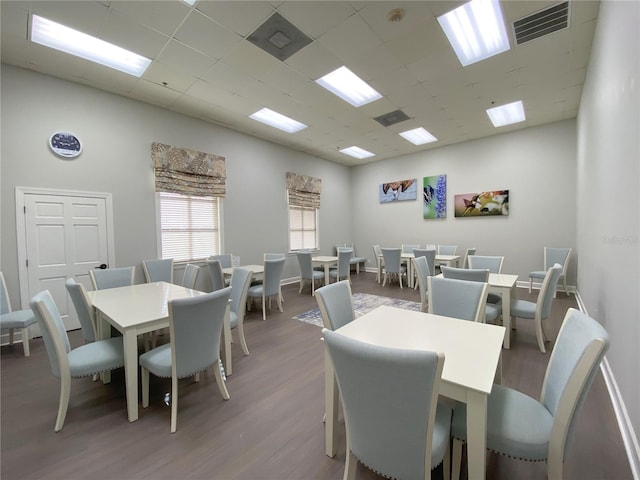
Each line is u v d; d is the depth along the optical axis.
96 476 1.44
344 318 1.93
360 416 1.06
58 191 3.48
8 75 3.18
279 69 3.41
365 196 8.24
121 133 4.01
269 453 1.59
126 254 4.05
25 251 3.27
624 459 1.51
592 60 3.06
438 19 2.64
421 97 4.18
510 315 2.94
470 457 1.08
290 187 6.52
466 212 6.39
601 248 2.66
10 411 1.98
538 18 2.67
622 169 1.93
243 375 2.45
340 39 2.90
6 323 2.76
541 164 5.49
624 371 1.77
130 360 1.85
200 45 2.96
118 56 3.20
